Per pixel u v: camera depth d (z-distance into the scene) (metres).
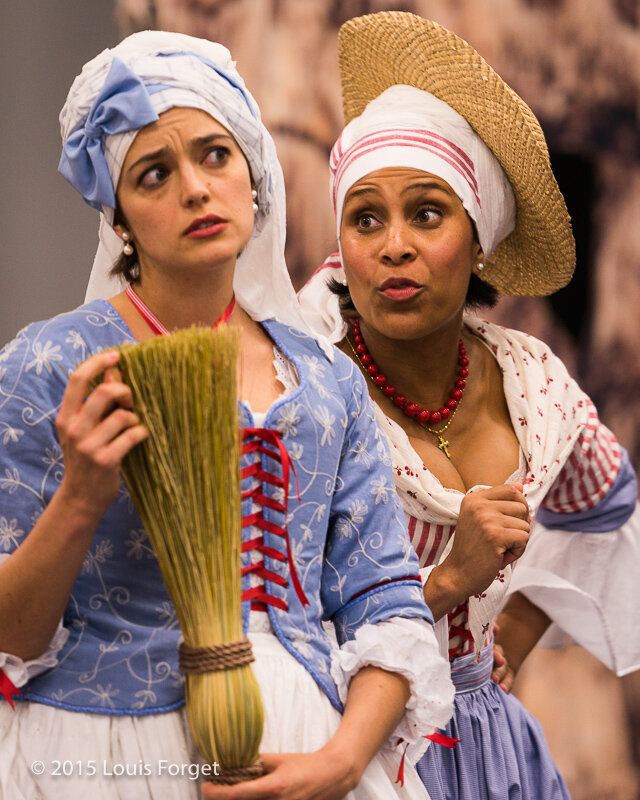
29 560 2.69
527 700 8.15
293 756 2.78
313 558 3.17
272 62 7.32
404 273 4.20
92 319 3.06
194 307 3.11
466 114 4.42
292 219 7.42
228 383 2.65
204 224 2.96
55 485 2.90
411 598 3.27
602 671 8.16
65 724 2.85
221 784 2.70
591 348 7.98
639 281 7.99
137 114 2.93
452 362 4.60
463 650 4.46
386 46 4.57
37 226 7.13
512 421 4.68
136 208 2.99
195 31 7.23
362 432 3.40
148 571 2.96
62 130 3.17
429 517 4.32
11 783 2.78
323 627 3.36
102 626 2.92
